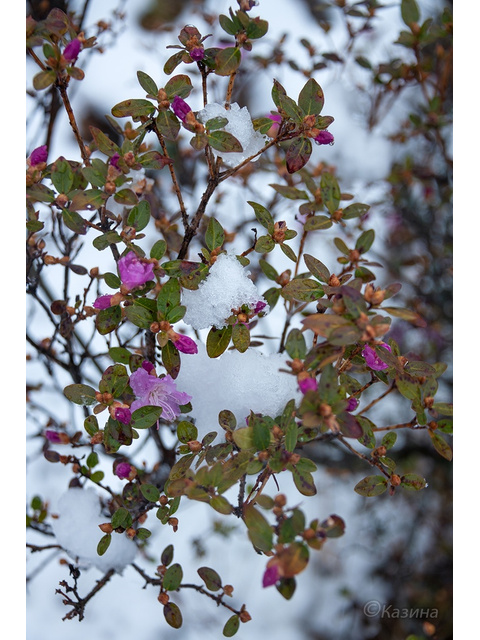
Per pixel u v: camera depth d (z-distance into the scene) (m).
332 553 0.85
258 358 0.53
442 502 0.85
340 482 0.89
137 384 0.49
